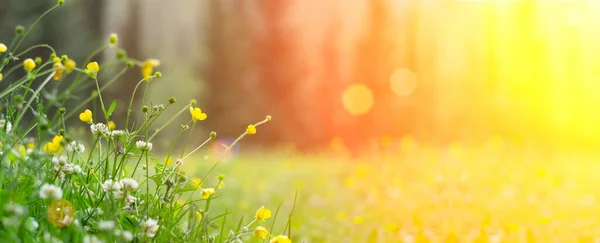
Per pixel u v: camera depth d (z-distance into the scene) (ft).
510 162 37.45
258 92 85.76
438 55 99.86
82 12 55.88
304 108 87.76
